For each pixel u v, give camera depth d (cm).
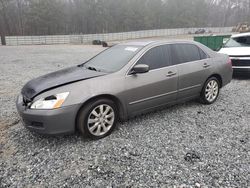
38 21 5609
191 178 261
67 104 311
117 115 368
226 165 284
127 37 5781
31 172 276
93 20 6656
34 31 5728
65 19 6291
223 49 802
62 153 314
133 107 376
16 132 376
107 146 331
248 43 805
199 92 478
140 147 328
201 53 475
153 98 396
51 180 262
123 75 361
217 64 495
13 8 5828
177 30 7012
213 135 363
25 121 324
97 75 352
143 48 397
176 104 475
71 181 260
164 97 412
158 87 397
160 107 420
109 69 379
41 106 307
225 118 429
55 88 320
